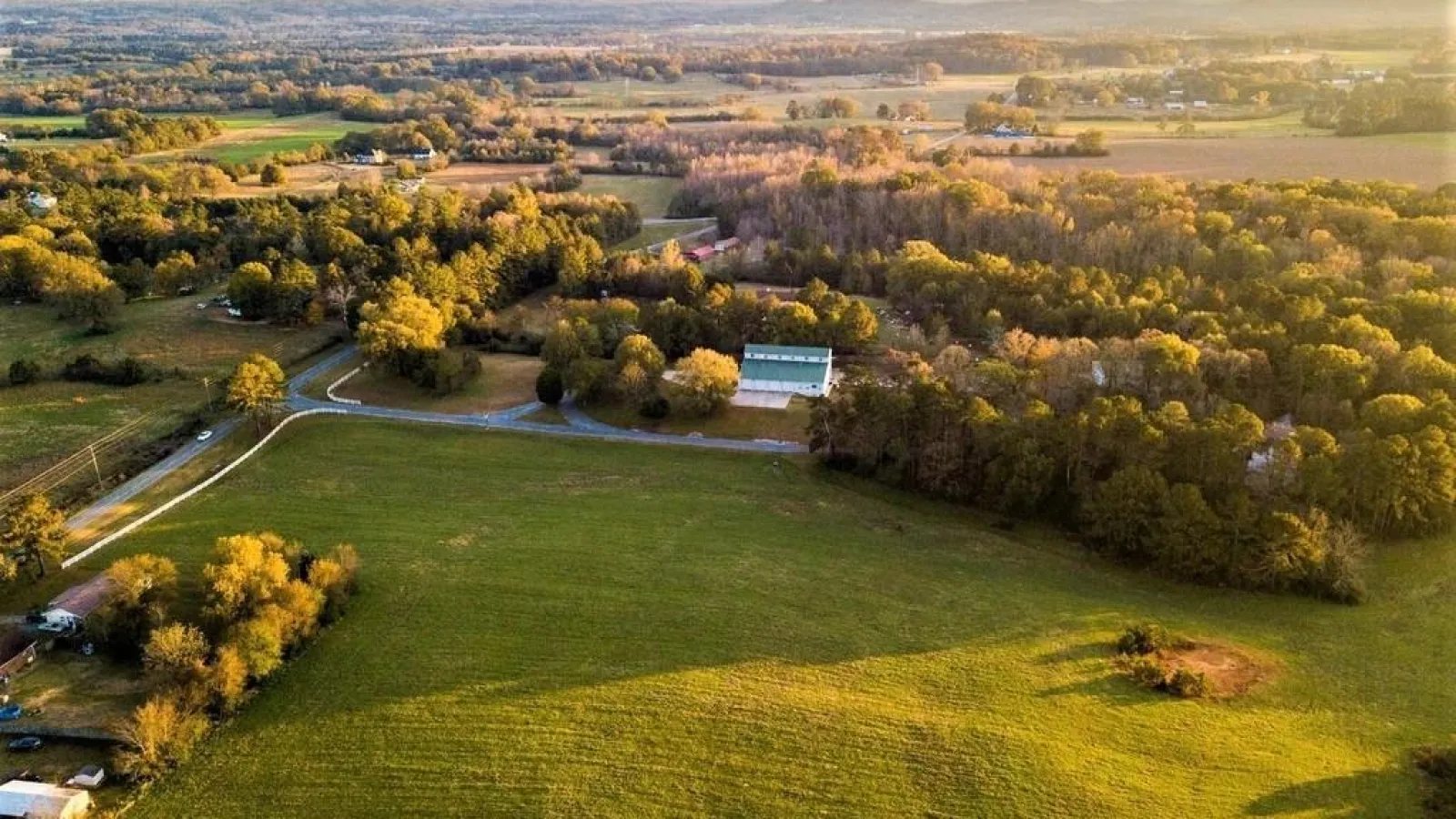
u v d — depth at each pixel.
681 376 135.88
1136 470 98.88
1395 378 116.81
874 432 116.12
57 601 88.56
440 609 91.38
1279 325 129.62
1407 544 98.31
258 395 128.75
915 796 68.88
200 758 73.75
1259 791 68.19
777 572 97.12
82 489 114.12
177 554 100.00
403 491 116.19
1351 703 76.94
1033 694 78.56
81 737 74.19
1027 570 98.12
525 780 71.00
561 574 97.06
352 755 73.62
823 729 75.00
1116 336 137.75
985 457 110.75
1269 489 99.56
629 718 76.69
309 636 86.38
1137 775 70.00
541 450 127.94
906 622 88.81
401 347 144.75
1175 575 95.88
